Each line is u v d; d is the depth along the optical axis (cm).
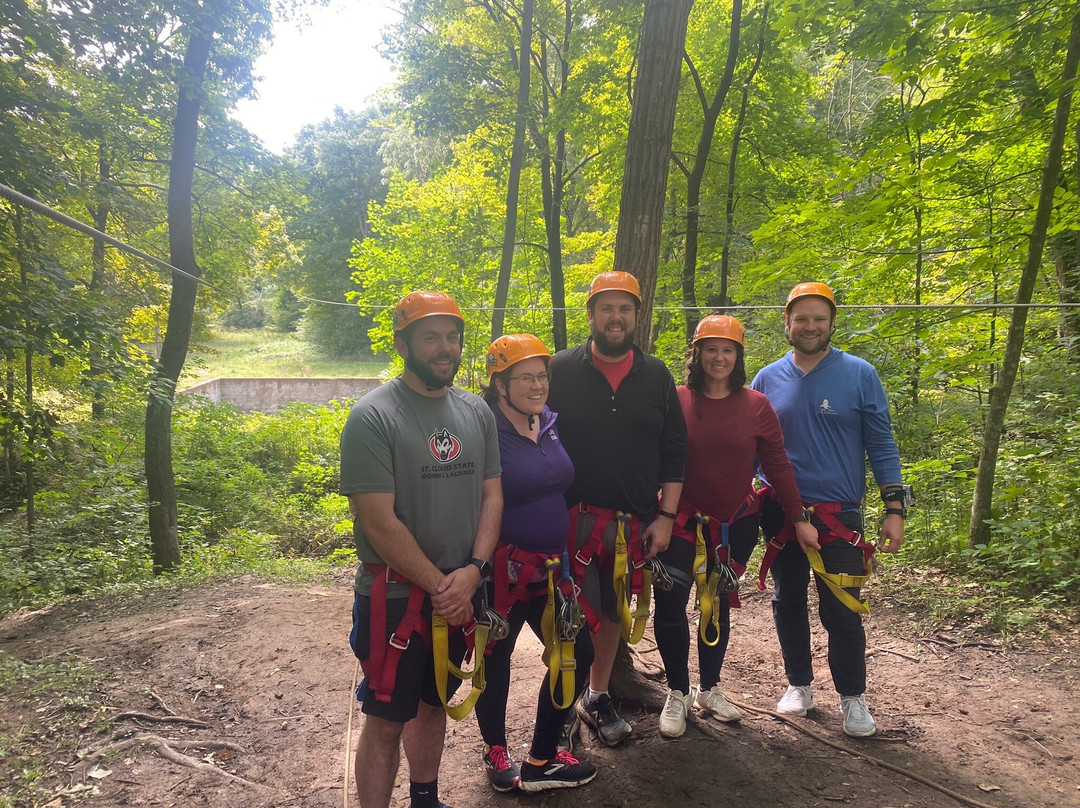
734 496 274
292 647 387
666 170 327
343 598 495
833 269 681
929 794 245
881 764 263
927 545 518
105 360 654
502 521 231
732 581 272
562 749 263
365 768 209
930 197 634
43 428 794
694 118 1048
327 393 2462
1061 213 564
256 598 498
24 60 677
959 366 566
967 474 537
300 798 250
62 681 339
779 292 909
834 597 282
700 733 285
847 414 286
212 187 1022
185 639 402
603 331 247
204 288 1306
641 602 253
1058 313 629
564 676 225
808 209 631
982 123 587
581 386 253
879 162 587
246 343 4206
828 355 296
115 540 870
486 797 249
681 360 996
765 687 342
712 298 1048
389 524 194
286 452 1549
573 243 1452
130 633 422
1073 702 307
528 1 962
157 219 1162
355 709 318
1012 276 667
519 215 1306
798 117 1021
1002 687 328
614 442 250
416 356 202
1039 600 407
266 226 1220
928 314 591
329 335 3838
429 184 1444
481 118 1028
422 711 219
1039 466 505
